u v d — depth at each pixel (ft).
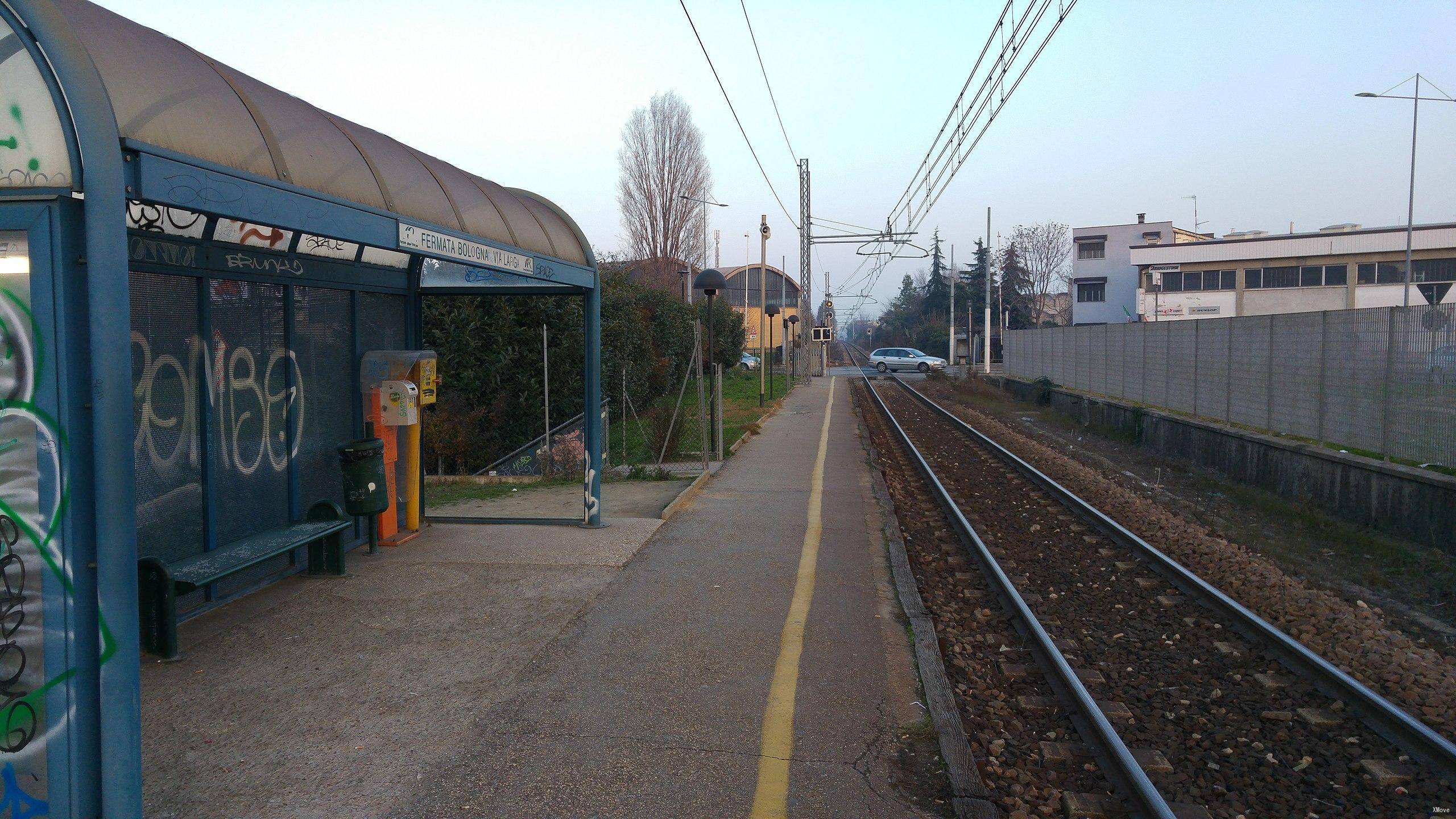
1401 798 13.48
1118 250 208.85
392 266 27.68
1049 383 105.60
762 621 20.36
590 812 12.01
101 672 10.16
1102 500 39.73
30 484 10.11
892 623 20.39
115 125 10.28
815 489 40.16
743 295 235.20
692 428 62.85
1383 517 33.35
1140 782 12.80
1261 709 16.79
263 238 21.40
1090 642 20.70
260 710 15.06
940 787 13.05
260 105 15.64
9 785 10.28
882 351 200.23
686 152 151.74
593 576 23.86
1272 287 161.38
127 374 10.26
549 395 49.70
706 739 14.28
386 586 22.53
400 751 13.65
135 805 10.43
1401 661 18.75
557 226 28.86
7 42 10.08
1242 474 47.50
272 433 22.31
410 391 26.17
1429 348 33.86
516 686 16.24
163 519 18.57
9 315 10.05
